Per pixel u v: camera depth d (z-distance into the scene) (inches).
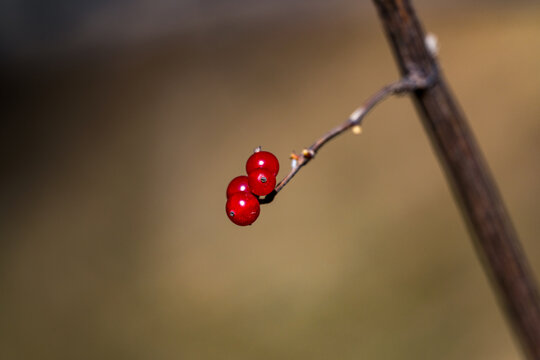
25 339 20.6
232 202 10.4
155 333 20.1
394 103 24.2
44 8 30.1
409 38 10.8
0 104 30.0
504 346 17.5
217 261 21.8
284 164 23.1
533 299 10.9
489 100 23.2
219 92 26.3
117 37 30.1
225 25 29.3
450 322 18.5
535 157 21.2
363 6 28.8
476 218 11.0
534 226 19.8
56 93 29.1
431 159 22.3
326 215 22.0
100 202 24.1
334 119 23.7
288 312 19.8
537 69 23.2
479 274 19.4
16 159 27.0
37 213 24.7
